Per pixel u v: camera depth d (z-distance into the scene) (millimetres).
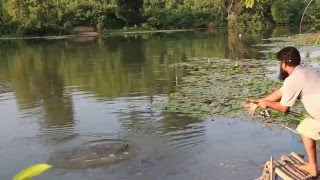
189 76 16453
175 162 7980
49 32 45656
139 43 33094
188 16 50750
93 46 31656
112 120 10828
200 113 11039
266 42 29562
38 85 16125
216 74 16516
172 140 9156
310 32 36844
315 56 20453
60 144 9188
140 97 13273
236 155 8188
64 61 23109
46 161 8250
